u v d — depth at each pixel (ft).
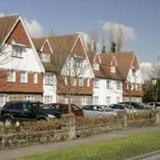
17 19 142.41
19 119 92.99
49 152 54.54
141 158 55.06
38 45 164.55
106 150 57.77
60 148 59.67
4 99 139.95
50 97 164.35
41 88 158.40
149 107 170.19
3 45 97.81
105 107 136.15
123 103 174.19
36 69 155.74
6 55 132.16
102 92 207.92
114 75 222.69
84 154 53.26
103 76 208.13
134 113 107.04
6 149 57.93
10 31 138.31
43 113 91.40
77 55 176.76
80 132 76.64
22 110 93.40
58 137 69.21
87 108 131.64
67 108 108.58
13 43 141.18
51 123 69.41
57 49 172.65
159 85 239.71
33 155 51.55
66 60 162.61
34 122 67.51
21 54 147.23
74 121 73.36
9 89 141.79
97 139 73.15
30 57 152.46
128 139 72.02
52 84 165.17
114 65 225.15
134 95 241.55
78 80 177.37
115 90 221.05
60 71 162.91
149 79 257.96
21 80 148.15
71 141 69.62
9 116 94.53
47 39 167.53
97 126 82.94
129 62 239.71
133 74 240.73
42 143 65.36
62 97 169.07
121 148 60.49
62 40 179.63
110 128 88.38
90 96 193.98
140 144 66.13
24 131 62.95
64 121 71.41
